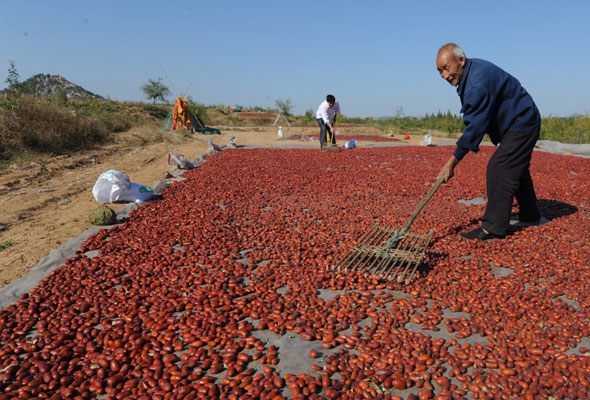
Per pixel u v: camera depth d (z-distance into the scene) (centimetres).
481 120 418
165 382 236
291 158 1242
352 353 271
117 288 363
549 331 288
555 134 2400
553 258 429
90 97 2695
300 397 225
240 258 439
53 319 306
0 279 385
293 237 505
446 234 514
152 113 3117
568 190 781
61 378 240
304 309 326
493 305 328
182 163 999
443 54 426
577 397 225
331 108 1420
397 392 234
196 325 299
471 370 253
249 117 4150
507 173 461
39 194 724
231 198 715
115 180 653
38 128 1181
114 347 273
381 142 2033
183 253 445
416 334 286
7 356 261
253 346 279
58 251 438
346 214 621
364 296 348
